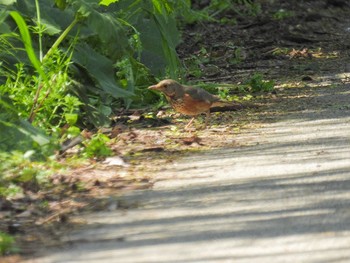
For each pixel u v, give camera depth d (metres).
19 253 8.36
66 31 13.98
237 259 7.81
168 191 10.30
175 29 18.00
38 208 9.82
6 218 9.53
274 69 19.70
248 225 8.84
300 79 18.22
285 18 26.33
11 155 11.53
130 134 13.36
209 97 13.75
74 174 11.16
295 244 8.16
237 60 20.81
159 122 14.39
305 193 9.92
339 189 10.02
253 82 17.02
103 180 10.88
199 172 11.13
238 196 9.95
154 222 9.12
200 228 8.82
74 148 12.33
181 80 17.25
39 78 13.31
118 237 8.70
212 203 9.71
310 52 21.91
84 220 9.35
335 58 21.00
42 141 12.02
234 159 11.74
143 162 11.80
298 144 12.41
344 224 8.72
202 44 22.75
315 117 14.33
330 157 11.56
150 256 8.04
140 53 16.89
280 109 15.14
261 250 8.04
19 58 14.60
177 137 13.31
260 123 14.08
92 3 14.34
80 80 14.75
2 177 10.65
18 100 13.18
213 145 12.65
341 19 27.34
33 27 14.03
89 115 13.92
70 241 8.66
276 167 11.18
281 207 9.41
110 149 12.28
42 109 13.23
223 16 26.33
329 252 7.91
